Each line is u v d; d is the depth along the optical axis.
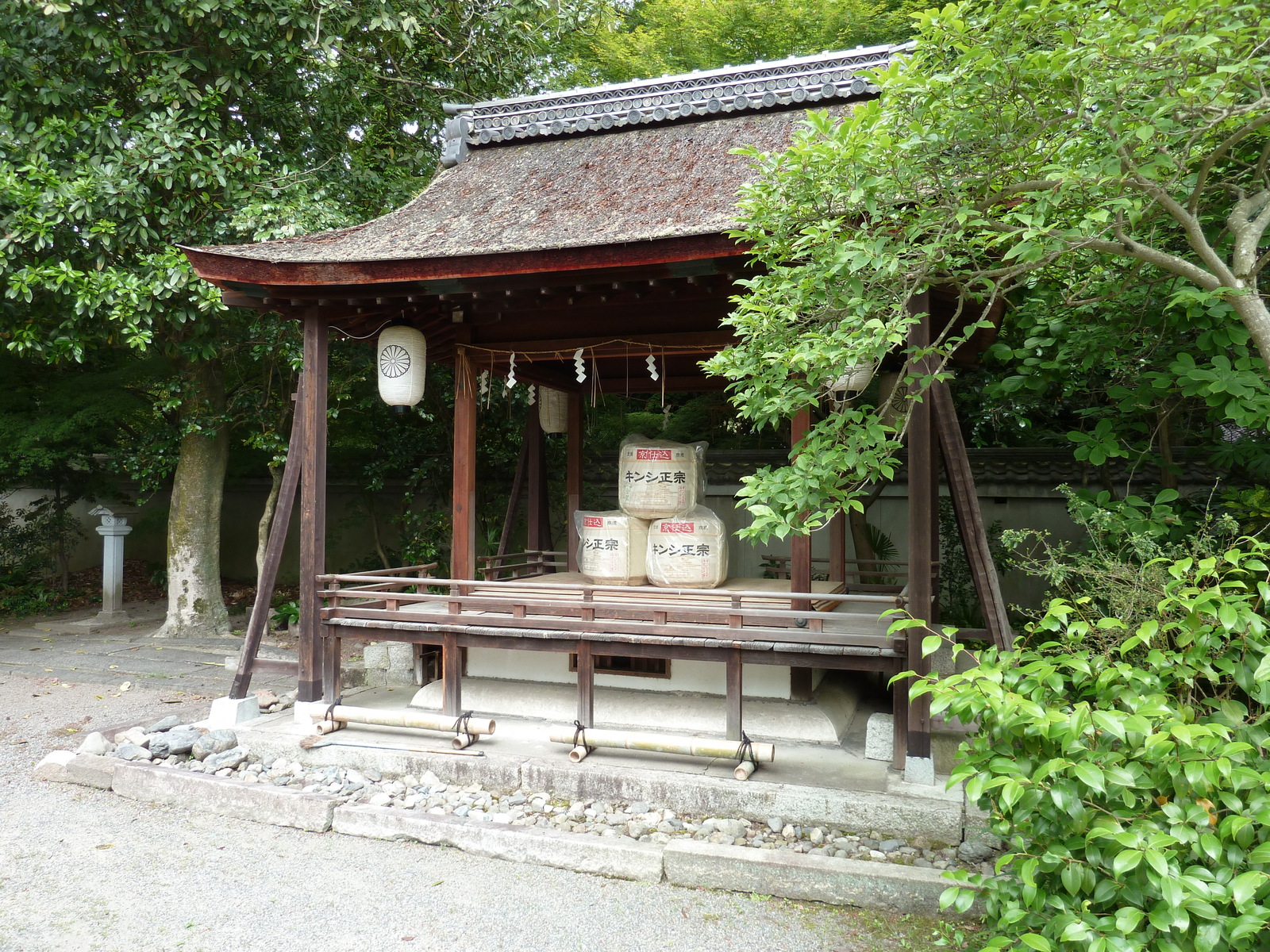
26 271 6.98
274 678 7.40
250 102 8.65
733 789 4.07
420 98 9.95
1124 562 4.55
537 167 6.38
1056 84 2.98
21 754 5.34
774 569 7.87
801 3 10.91
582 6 10.95
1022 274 4.23
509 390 6.51
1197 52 2.70
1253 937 1.99
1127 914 1.97
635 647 4.55
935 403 4.54
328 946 3.10
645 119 6.43
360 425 10.46
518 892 3.53
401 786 4.51
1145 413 5.29
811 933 3.20
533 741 4.87
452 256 4.54
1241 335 4.19
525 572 7.11
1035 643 4.59
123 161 7.40
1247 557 2.54
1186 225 3.00
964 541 4.45
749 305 3.36
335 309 5.34
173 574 9.35
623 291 4.89
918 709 4.01
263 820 4.25
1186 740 2.00
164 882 3.59
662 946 3.11
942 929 3.18
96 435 10.27
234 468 12.04
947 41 2.91
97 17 7.50
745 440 10.58
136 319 7.33
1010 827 2.49
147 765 4.70
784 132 5.80
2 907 3.37
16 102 7.63
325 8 7.84
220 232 7.83
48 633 9.53
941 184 3.19
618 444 10.75
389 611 5.03
